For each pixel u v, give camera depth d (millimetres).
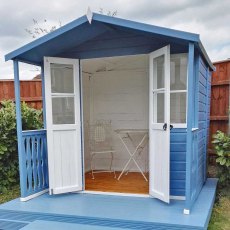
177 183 3420
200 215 2855
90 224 2926
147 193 3652
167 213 2932
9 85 6188
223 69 5293
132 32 3350
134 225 2777
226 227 3162
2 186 4605
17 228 3137
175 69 3436
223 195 4250
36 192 3723
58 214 3031
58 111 3676
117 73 5316
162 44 3385
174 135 3406
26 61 3705
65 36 3287
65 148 3695
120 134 5285
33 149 3707
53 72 3645
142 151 5246
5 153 4527
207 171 5066
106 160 5461
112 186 4078
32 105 6219
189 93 2830
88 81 5441
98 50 3693
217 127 5445
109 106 5418
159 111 3375
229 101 5203
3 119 4500
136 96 5242
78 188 3775
